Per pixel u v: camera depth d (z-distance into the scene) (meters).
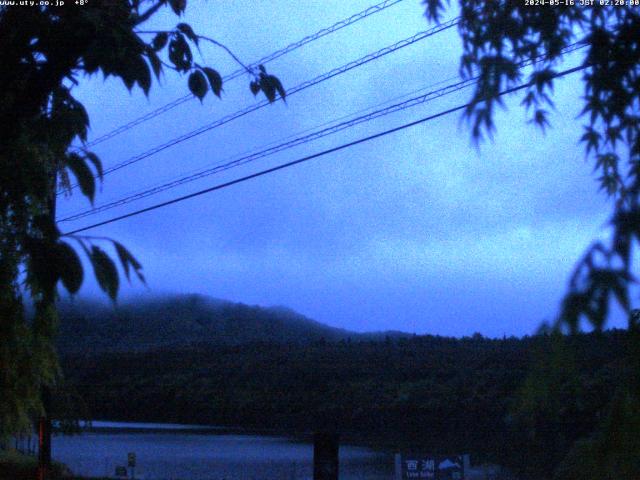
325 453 11.90
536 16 3.23
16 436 9.93
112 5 3.95
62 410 16.97
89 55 3.69
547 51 3.22
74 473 20.08
